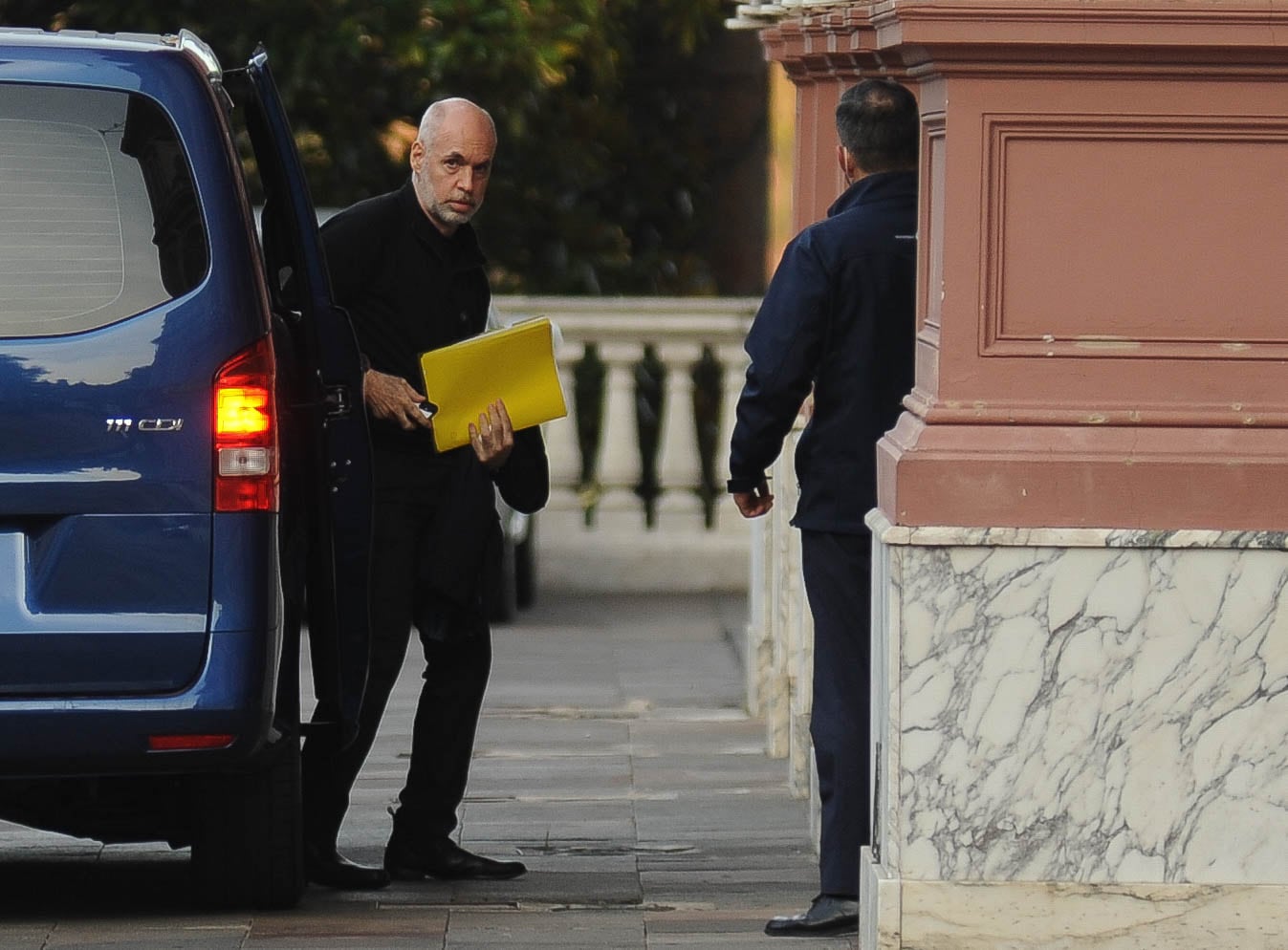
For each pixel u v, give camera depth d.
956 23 18.92
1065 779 19.56
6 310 20.95
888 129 22.66
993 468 19.36
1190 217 19.42
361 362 23.80
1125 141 19.38
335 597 23.44
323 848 24.83
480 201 24.88
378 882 24.92
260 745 21.45
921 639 19.50
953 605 19.47
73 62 21.34
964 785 19.61
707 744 35.09
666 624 49.59
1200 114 19.30
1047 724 19.53
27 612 20.84
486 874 25.44
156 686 21.05
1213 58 19.09
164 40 22.12
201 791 23.00
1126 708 19.52
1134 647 19.47
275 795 23.16
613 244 65.88
